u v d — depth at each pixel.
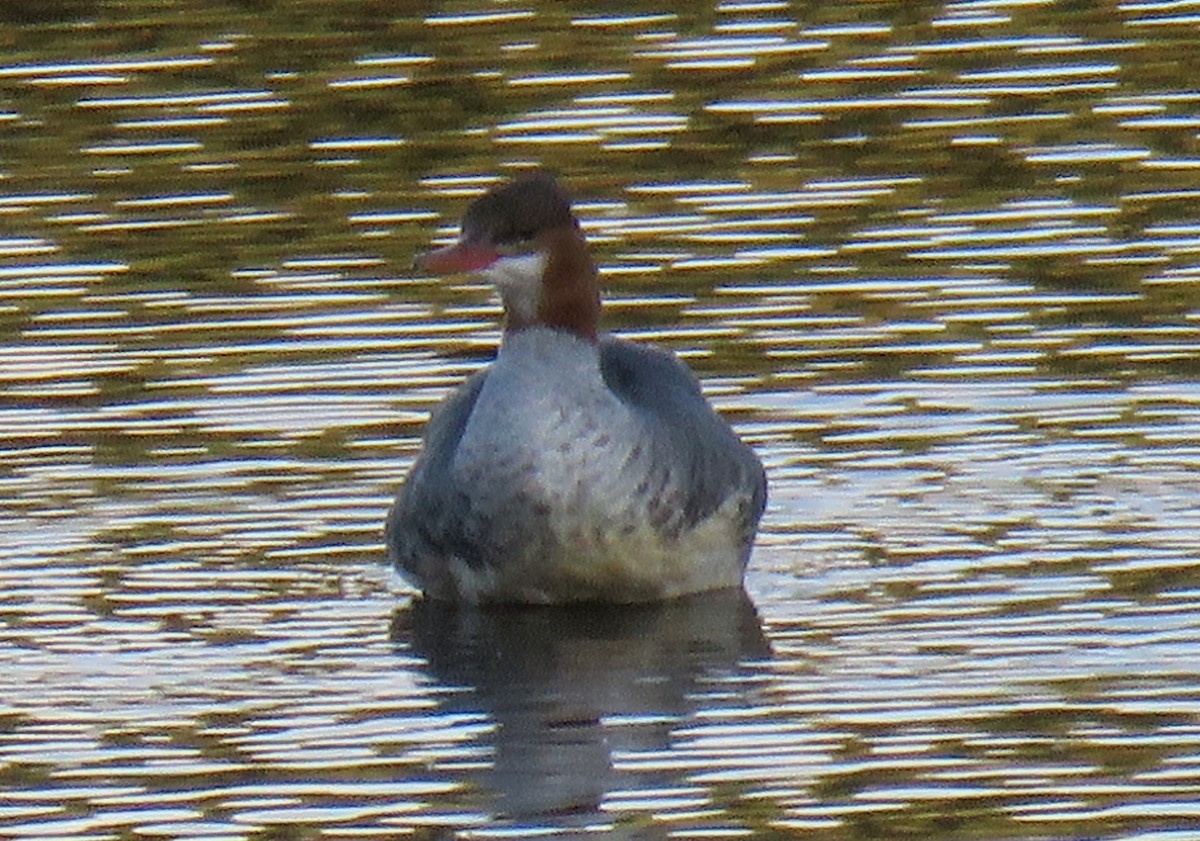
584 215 17.66
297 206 17.97
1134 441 14.29
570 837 10.21
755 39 20.56
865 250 16.95
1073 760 10.76
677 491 12.74
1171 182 17.84
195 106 19.69
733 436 13.23
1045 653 11.88
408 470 13.96
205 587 12.95
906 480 13.95
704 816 10.37
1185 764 10.70
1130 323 15.79
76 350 15.73
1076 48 20.23
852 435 14.50
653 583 12.85
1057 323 15.81
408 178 18.36
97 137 19.17
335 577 13.14
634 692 11.66
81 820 10.46
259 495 13.96
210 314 16.23
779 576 13.04
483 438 12.73
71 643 12.28
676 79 19.86
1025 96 19.38
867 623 12.36
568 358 12.72
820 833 10.20
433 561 12.91
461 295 16.47
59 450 14.42
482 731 11.28
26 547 13.34
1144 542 13.10
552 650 12.27
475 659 12.16
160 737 11.24
